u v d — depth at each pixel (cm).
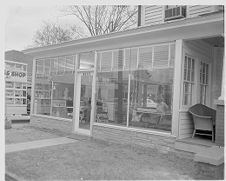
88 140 816
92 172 495
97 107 859
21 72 1341
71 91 961
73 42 901
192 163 574
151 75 715
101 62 854
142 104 733
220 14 545
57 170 502
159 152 671
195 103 720
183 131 664
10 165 528
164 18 892
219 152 492
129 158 606
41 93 1106
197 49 721
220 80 808
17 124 1204
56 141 791
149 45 722
